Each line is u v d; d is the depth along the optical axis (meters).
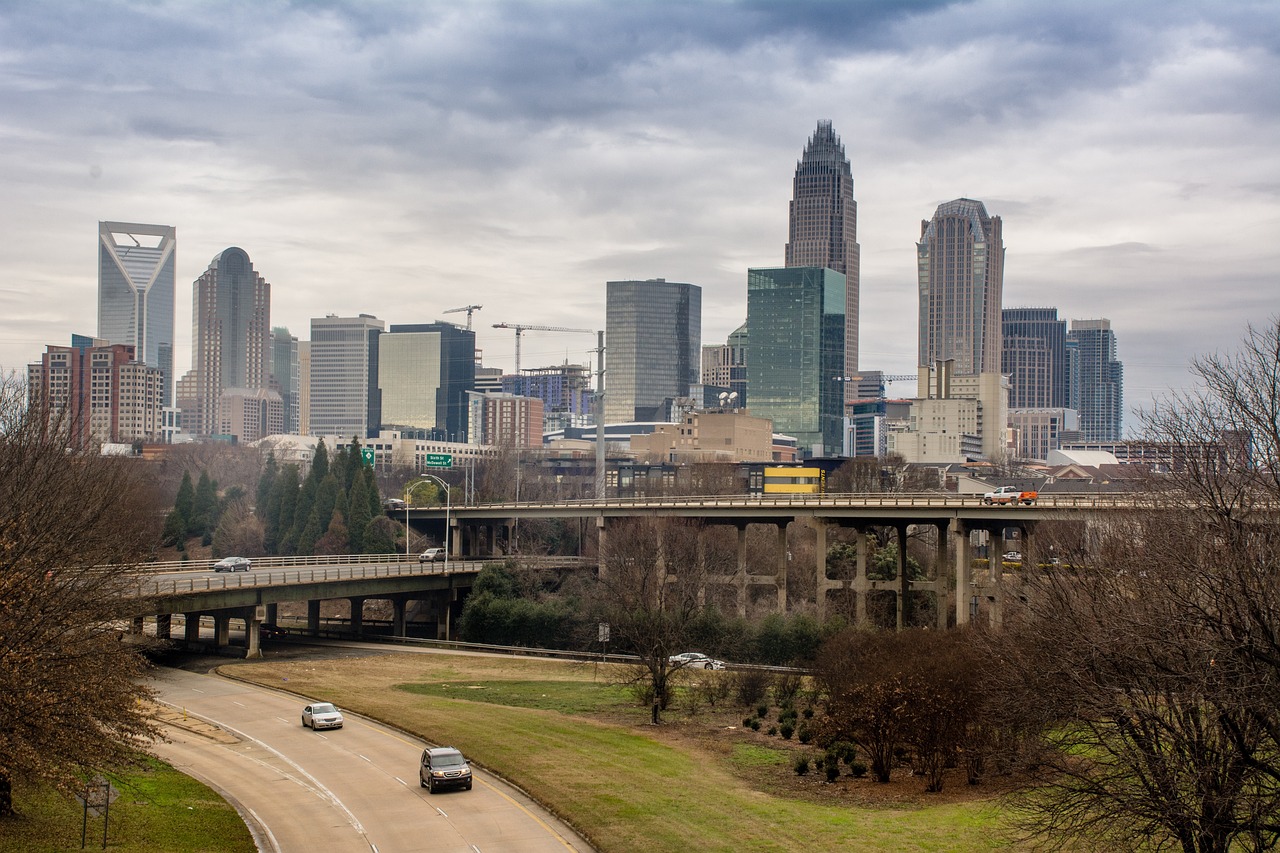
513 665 129.00
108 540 83.44
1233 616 46.28
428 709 97.50
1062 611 59.62
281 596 143.25
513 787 72.19
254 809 67.25
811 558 184.00
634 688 104.19
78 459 101.50
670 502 172.75
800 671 105.81
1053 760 56.19
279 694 107.12
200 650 139.62
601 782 72.12
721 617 132.25
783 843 59.66
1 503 68.75
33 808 59.28
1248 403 60.09
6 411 93.00
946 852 57.78
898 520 145.00
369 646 149.50
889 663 80.56
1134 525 68.69
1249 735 47.22
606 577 161.62
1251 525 49.03
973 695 72.44
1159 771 47.50
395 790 71.50
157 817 62.25
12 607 53.12
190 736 87.56
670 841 60.09
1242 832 50.69
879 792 71.81
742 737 88.00
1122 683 51.34
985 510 132.88
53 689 52.16
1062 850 55.94
